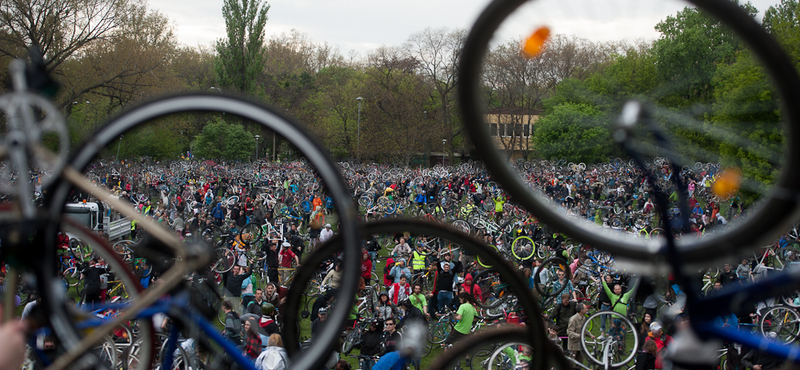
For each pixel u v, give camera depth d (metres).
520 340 2.29
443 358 2.29
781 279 1.61
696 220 19.12
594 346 9.02
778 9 21.33
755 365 7.79
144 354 1.80
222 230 17.56
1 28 29.89
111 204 1.46
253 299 11.69
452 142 57.81
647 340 8.54
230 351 1.87
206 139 57.84
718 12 1.33
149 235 1.74
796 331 9.77
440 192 33.16
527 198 1.58
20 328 1.44
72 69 34.97
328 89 76.12
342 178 1.38
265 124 1.37
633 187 31.20
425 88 59.25
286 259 14.89
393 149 57.06
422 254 13.02
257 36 61.12
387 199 27.75
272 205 27.77
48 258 1.45
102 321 1.62
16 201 1.39
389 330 9.55
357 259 1.36
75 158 1.40
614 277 11.16
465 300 10.05
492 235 18.80
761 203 1.45
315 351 1.36
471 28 1.41
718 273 12.73
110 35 34.50
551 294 10.21
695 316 1.66
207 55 84.38
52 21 31.05
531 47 1.36
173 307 1.79
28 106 1.38
